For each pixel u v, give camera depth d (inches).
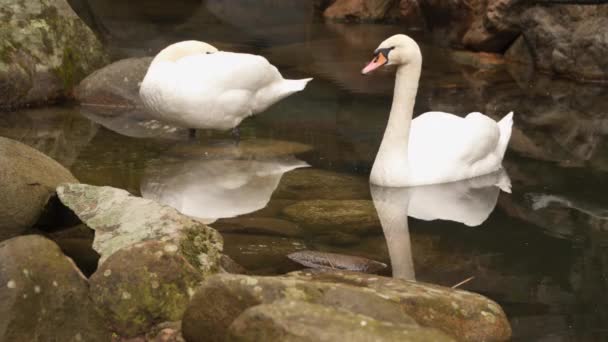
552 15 745.6
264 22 1003.3
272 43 859.4
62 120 570.6
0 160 357.1
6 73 597.3
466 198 419.2
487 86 687.1
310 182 439.8
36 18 638.5
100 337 266.4
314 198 413.7
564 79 730.2
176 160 478.6
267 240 355.3
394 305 261.3
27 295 255.1
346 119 570.9
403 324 237.6
